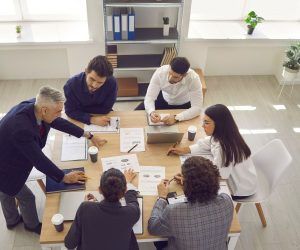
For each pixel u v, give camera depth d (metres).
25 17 4.46
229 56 4.77
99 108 2.86
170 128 2.59
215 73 4.95
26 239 2.78
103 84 2.73
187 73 3.04
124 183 1.74
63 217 1.95
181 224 1.78
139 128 2.73
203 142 2.50
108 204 1.71
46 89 2.01
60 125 2.46
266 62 4.88
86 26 4.45
